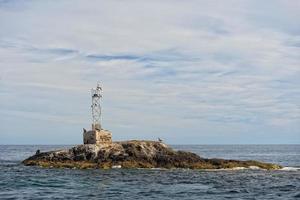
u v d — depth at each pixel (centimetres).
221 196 5731
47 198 5450
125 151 8962
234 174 8156
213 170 8750
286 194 5934
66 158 9094
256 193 6006
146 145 9156
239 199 5525
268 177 7788
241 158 17300
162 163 8888
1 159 13988
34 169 8569
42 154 9606
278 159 16312
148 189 6241
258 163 9462
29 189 6172
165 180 7194
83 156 8950
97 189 6209
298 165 12106
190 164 8925
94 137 9131
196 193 5944
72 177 7444
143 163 8806
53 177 7431
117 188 6312
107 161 8769
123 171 8250
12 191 5991
